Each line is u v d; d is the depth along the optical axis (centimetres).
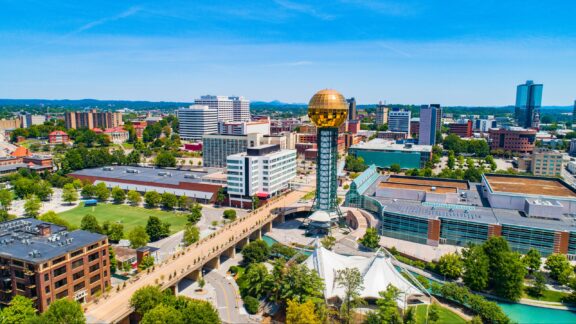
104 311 12438
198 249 17850
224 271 17350
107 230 19338
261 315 13438
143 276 15012
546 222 18800
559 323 13238
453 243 19700
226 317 13275
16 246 13675
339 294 13612
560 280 15438
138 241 18275
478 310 13012
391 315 11956
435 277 16375
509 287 14250
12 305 11775
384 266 14425
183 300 12550
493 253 15138
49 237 14288
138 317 12912
